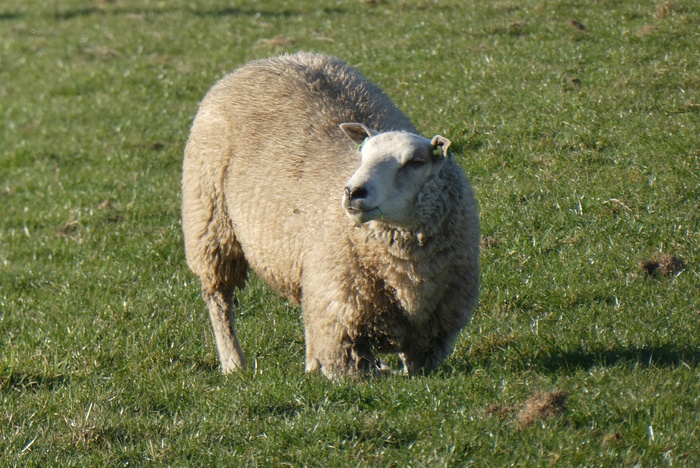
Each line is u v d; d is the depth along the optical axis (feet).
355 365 70.49
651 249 93.04
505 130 126.11
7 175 168.55
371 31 194.70
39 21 263.70
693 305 80.53
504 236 101.45
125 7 264.52
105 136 176.55
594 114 123.75
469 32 174.91
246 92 85.20
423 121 135.44
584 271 91.25
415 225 66.39
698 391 62.44
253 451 61.21
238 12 237.45
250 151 81.51
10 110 200.13
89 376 81.56
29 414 72.02
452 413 62.64
